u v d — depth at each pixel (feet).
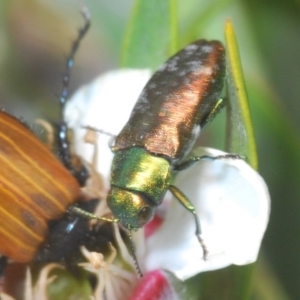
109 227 0.22
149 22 0.23
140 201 0.21
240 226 0.21
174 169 0.22
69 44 0.30
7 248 0.22
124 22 0.30
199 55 0.22
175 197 0.22
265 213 0.21
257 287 0.23
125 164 0.21
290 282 0.24
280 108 0.25
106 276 0.22
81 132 0.24
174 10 0.23
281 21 0.26
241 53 0.26
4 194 0.21
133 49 0.23
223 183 0.21
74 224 0.22
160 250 0.22
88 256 0.22
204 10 0.27
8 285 0.22
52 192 0.22
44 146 0.22
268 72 0.26
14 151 0.22
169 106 0.21
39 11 0.30
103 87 0.24
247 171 0.21
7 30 0.30
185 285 0.22
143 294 0.22
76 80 0.30
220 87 0.22
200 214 0.22
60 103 0.24
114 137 0.22
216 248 0.21
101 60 0.30
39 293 0.22
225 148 0.21
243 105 0.20
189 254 0.22
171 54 0.23
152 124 0.21
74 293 0.22
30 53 0.31
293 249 0.24
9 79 0.30
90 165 0.23
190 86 0.21
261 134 0.24
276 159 0.24
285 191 0.24
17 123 0.22
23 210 0.22
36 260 0.22
